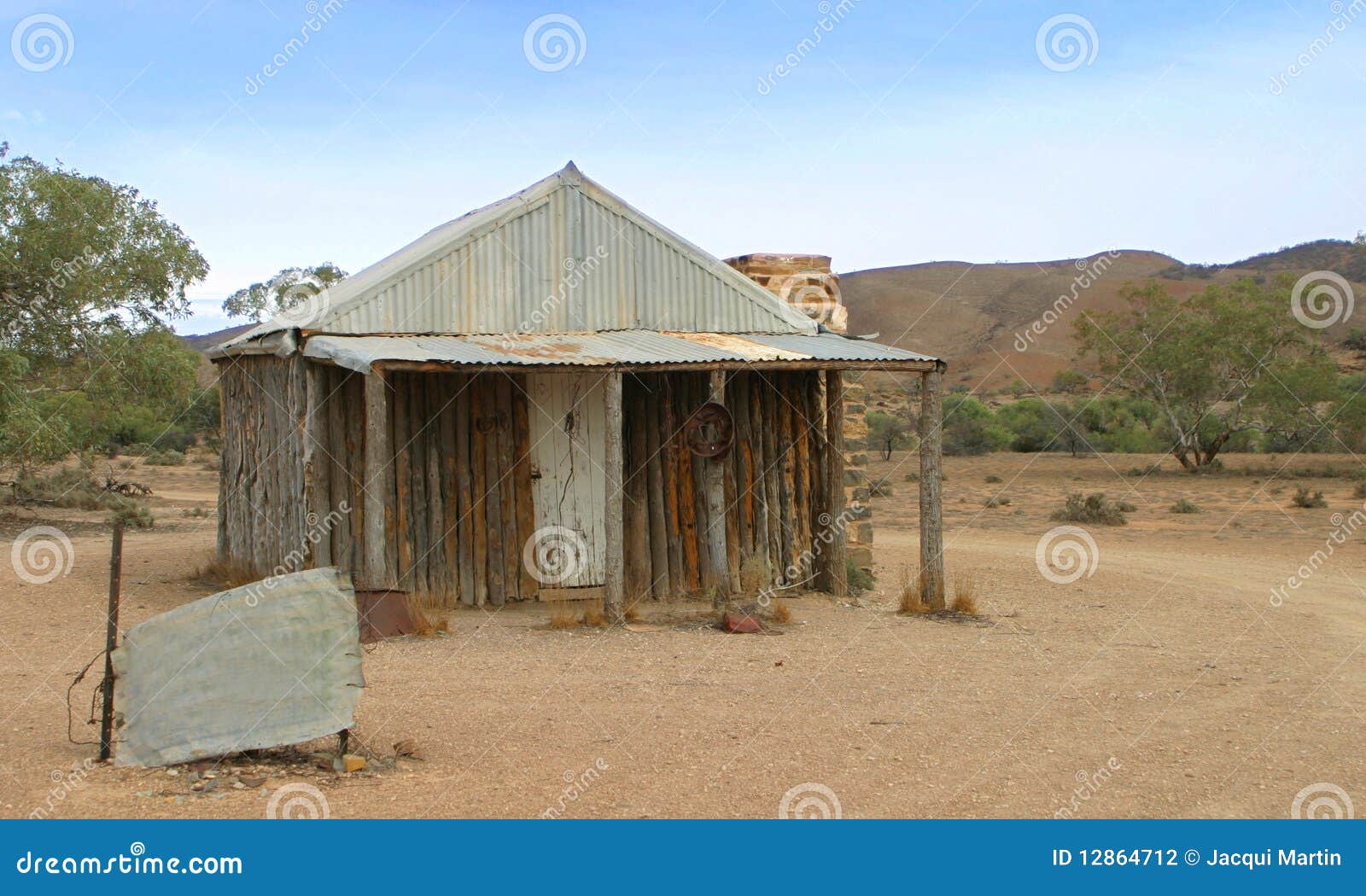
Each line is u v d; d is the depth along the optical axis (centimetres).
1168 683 1136
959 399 6619
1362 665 1245
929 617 1507
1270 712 1021
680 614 1470
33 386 2667
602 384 1576
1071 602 1688
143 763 760
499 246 1516
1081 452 5738
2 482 2830
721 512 1541
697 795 750
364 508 1452
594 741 870
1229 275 11775
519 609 1494
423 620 1298
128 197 2588
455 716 930
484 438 1528
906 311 11681
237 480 1753
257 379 1666
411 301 1462
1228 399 4859
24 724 873
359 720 906
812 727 926
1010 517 3297
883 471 5134
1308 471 4466
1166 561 2256
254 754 791
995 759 849
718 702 1004
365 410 1349
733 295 1658
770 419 1669
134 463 4956
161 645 773
